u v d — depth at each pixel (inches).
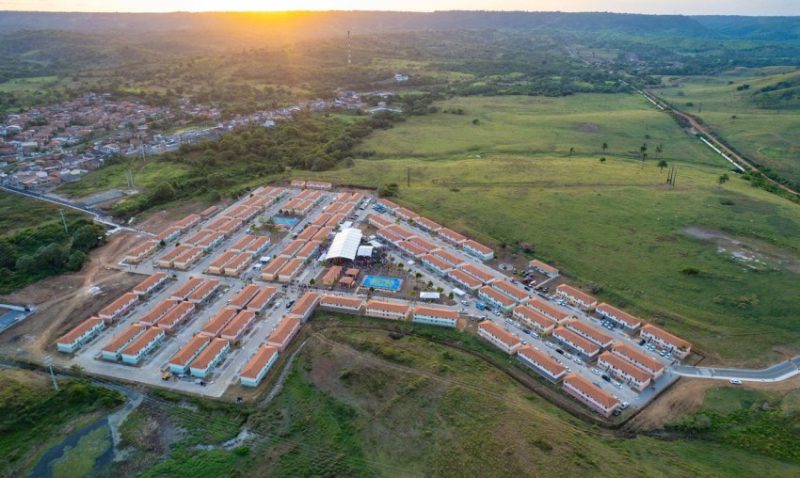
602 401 4997.5
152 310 6476.4
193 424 4788.4
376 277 7509.8
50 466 4350.4
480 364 5649.6
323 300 6727.4
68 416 4852.4
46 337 5989.2
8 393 4953.3
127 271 7554.1
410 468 4298.7
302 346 5925.2
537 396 5216.5
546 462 4271.7
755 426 4726.9
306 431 4707.2
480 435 4571.9
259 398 5098.4
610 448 4520.2
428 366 5497.1
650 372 5462.6
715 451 4520.2
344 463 4365.2
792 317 6328.7
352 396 5093.5
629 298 6894.7
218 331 6122.1
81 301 6732.3
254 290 7012.8
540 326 6264.8
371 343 5866.1
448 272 7524.6
